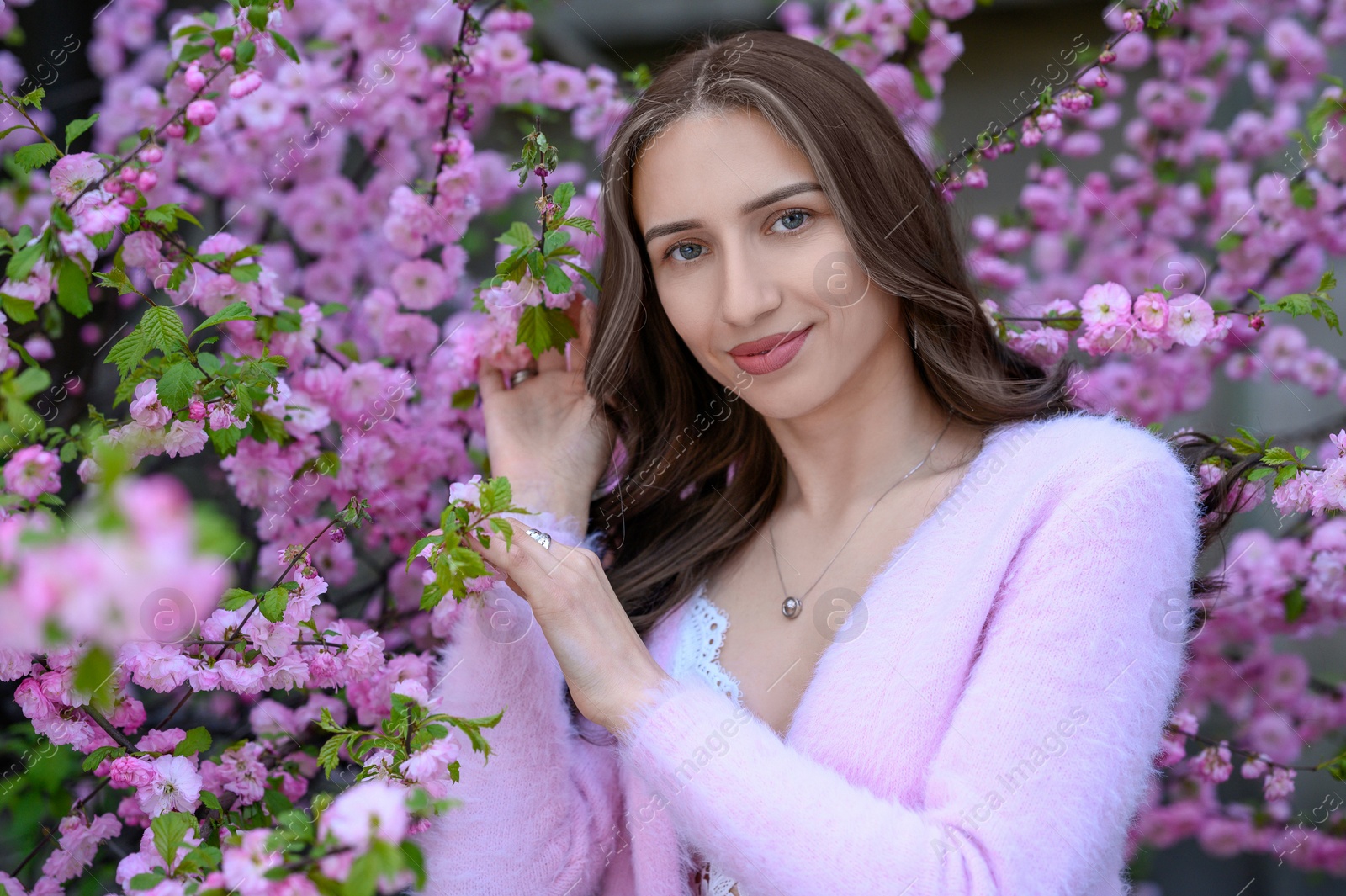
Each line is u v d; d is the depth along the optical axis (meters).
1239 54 2.79
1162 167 2.78
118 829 1.46
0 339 1.28
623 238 1.30
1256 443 1.40
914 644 1.10
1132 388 2.41
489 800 1.26
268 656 1.30
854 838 0.96
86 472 1.19
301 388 1.69
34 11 2.33
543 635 1.29
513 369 1.52
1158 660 1.02
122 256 1.41
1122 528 1.04
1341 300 2.44
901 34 2.14
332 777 1.55
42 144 1.33
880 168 1.19
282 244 2.45
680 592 1.36
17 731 1.58
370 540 1.96
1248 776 1.92
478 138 2.50
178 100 1.62
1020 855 0.94
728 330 1.19
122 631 0.60
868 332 1.20
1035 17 4.43
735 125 1.15
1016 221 2.67
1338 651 2.61
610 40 4.61
